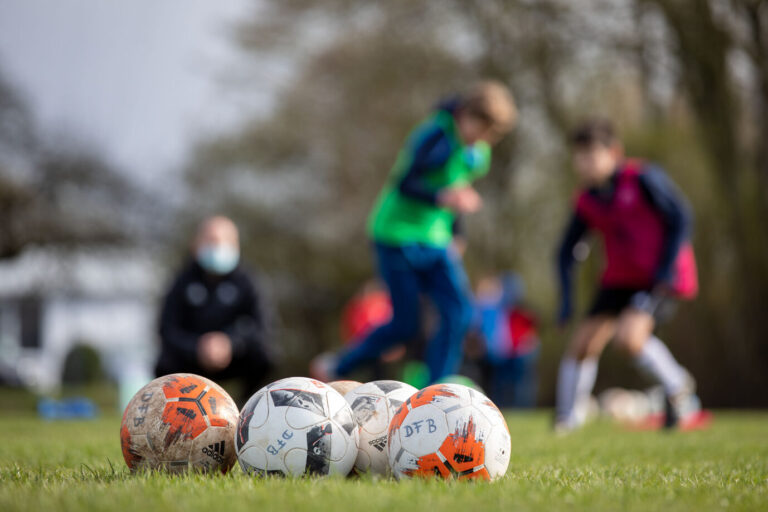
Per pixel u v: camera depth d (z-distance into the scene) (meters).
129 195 93.88
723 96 55.50
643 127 61.97
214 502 7.54
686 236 22.75
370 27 83.44
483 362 46.06
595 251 61.84
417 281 23.17
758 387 54.97
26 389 97.94
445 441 9.60
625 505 7.85
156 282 106.75
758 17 54.19
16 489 8.74
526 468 11.93
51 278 92.19
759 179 54.94
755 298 54.41
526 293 72.31
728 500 8.37
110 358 143.38
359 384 12.41
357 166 100.31
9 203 85.12
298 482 9.01
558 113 71.00
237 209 111.50
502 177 80.81
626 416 37.78
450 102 22.91
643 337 23.20
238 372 26.41
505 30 73.62
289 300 113.19
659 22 60.16
